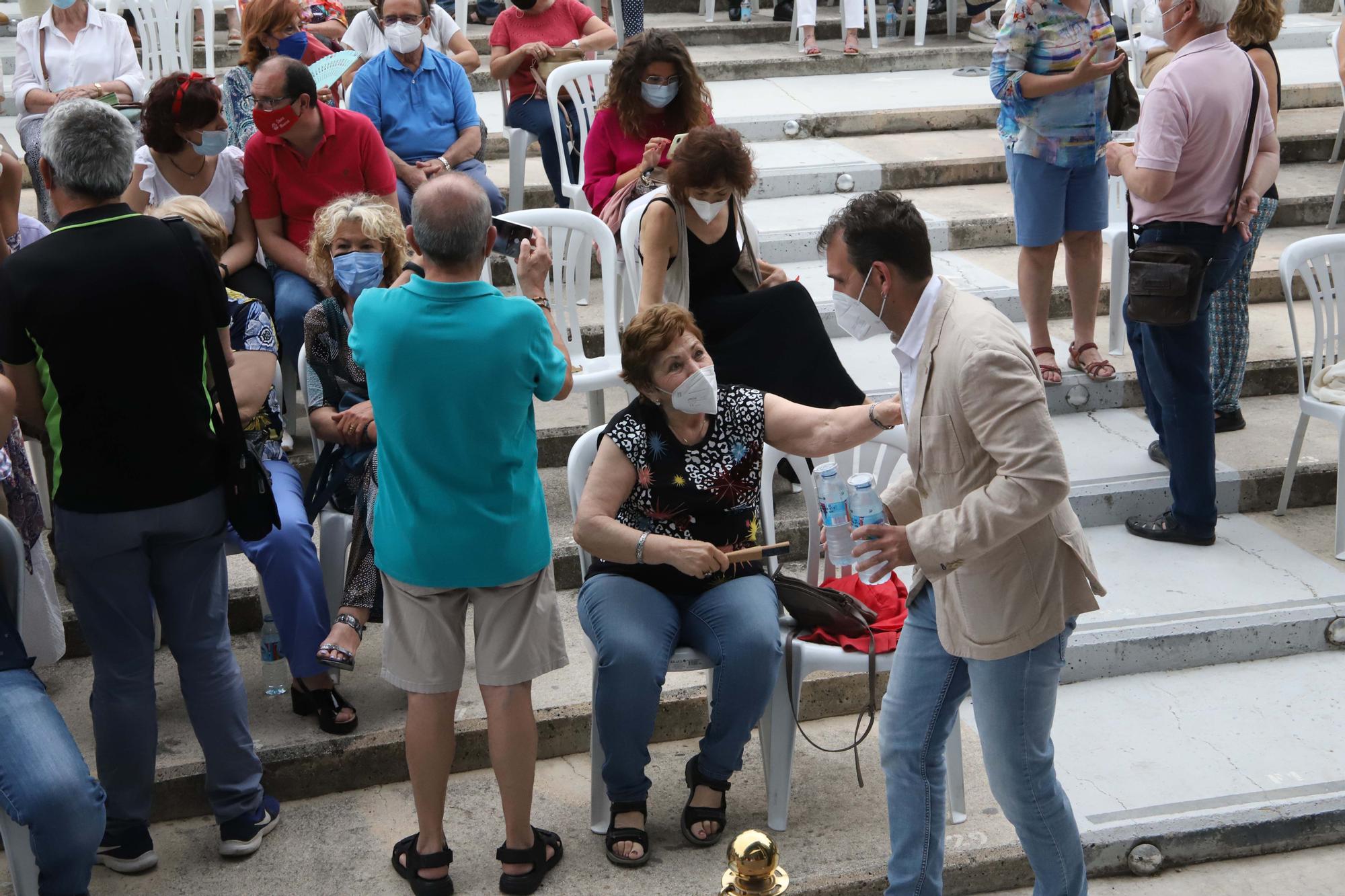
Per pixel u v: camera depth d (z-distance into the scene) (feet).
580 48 19.33
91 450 8.94
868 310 8.16
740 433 10.02
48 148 8.66
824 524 8.81
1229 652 12.86
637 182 15.16
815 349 12.94
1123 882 10.40
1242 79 12.78
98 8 25.05
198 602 9.64
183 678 9.80
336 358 11.46
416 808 10.03
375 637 12.69
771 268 13.93
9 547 8.67
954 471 7.93
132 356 8.80
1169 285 12.77
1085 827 10.48
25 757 8.18
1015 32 14.64
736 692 9.76
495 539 9.12
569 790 11.03
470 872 9.93
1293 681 12.55
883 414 9.59
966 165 21.59
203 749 10.00
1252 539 14.42
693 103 15.15
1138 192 12.94
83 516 9.05
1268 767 11.22
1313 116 23.98
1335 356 14.73
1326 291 14.38
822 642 10.21
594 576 10.25
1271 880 10.36
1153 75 19.70
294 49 16.31
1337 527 13.92
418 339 8.74
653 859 10.06
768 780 10.37
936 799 8.73
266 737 11.05
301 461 14.08
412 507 9.11
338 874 9.98
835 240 8.11
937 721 8.60
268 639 11.41
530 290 10.52
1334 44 26.91
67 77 19.24
